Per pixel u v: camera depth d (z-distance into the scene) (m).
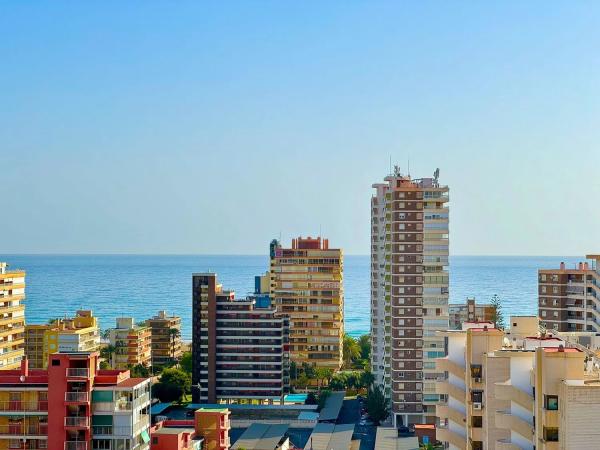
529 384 89.50
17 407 136.12
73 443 135.25
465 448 110.94
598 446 77.44
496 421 90.81
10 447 135.75
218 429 189.62
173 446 156.50
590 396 77.69
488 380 98.69
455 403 113.00
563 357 80.50
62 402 135.62
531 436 87.75
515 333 121.56
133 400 137.12
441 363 113.19
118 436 136.50
